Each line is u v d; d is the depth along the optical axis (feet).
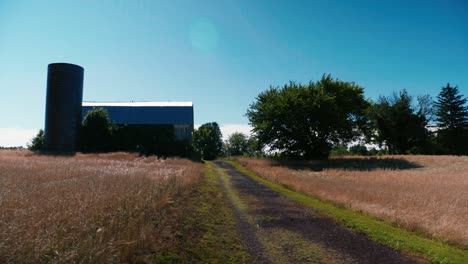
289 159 160.86
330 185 64.44
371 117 213.25
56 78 160.66
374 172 101.76
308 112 149.59
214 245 26.16
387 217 37.14
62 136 159.74
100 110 172.65
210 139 307.17
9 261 17.06
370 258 24.86
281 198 51.65
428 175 91.76
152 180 49.26
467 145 223.92
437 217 36.70
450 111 230.07
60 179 47.29
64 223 22.97
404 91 211.82
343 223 35.06
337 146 168.96
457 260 24.40
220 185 65.36
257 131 160.04
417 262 24.16
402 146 220.64
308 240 29.14
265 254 25.23
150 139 177.47
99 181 43.93
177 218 31.89
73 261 17.81
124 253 20.35
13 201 27.73
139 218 26.84
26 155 128.36
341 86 162.91
